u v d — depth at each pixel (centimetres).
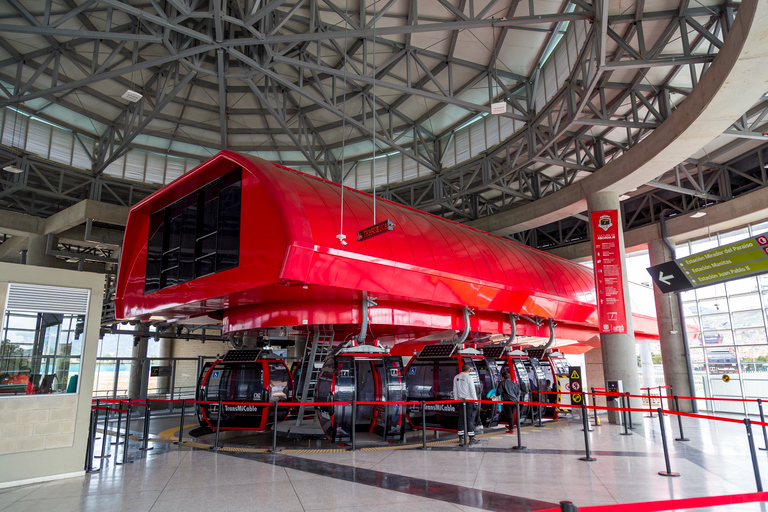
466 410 1281
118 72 1692
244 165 1338
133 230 1780
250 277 1298
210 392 1833
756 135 1653
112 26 1950
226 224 1423
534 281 2111
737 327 2656
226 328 1755
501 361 1861
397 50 2033
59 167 2592
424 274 1536
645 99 1839
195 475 869
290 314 1548
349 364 1349
